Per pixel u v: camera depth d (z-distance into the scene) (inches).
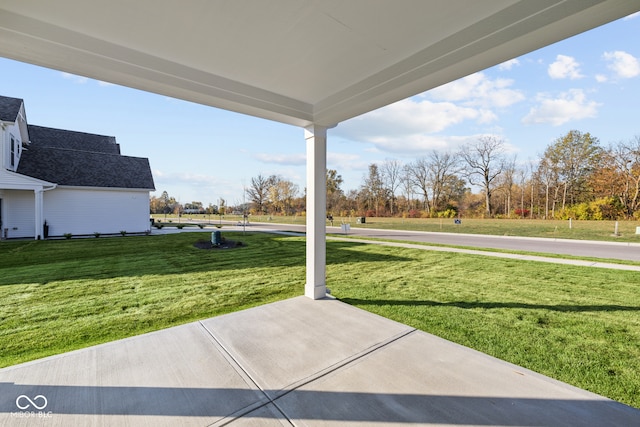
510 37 83.5
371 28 93.6
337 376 95.1
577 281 223.6
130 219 615.5
